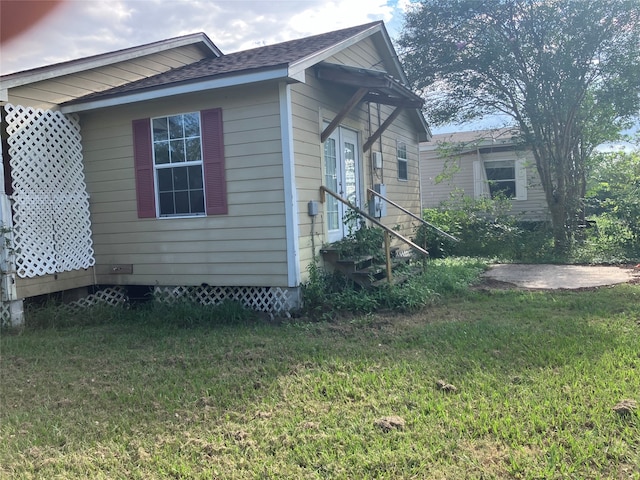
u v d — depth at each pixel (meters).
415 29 12.80
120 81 8.80
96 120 7.80
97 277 8.02
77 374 4.77
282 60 6.51
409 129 12.73
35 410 3.93
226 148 6.96
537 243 12.29
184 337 6.00
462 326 5.63
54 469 3.00
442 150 15.43
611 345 4.62
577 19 10.85
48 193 7.33
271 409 3.64
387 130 11.06
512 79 12.18
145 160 7.52
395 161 11.57
